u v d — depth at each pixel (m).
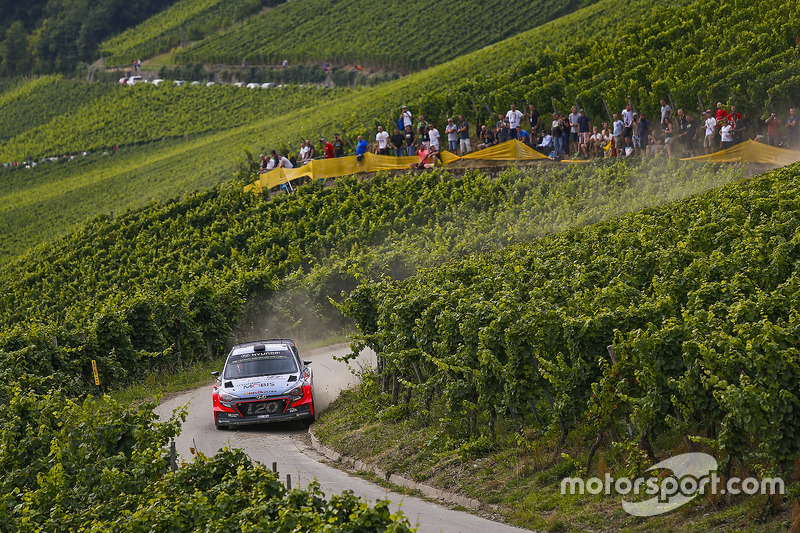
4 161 112.00
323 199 37.53
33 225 78.06
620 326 10.70
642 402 9.38
